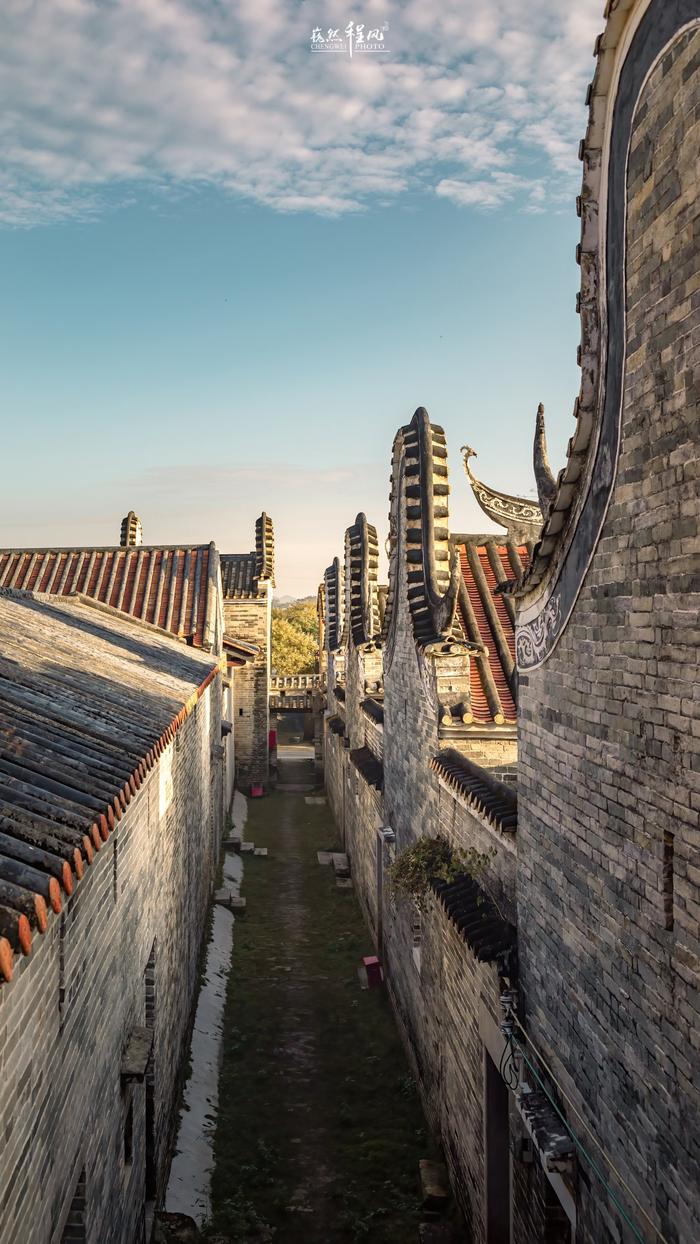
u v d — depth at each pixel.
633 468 5.79
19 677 9.76
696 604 4.97
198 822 19.03
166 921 12.52
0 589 16.92
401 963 16.09
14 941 4.25
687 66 4.91
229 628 40.28
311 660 69.06
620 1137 6.11
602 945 6.46
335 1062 15.36
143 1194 10.27
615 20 5.71
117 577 30.02
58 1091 5.97
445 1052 12.05
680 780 5.20
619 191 5.94
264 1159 12.45
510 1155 9.05
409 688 15.91
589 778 6.69
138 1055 8.76
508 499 16.94
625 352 5.88
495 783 10.27
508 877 9.38
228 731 30.81
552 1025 7.59
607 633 6.30
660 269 5.32
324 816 35.44
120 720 9.55
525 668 8.43
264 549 41.28
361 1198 11.59
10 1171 4.81
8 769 6.57
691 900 5.07
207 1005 17.14
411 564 15.98
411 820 15.66
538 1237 8.02
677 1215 5.24
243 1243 10.70
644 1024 5.72
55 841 5.43
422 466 16.06
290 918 23.02
